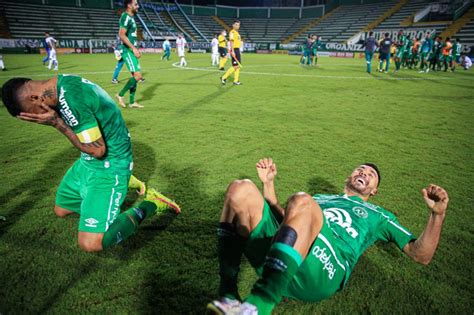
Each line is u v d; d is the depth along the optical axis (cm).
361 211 195
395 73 1562
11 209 275
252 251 162
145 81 1106
